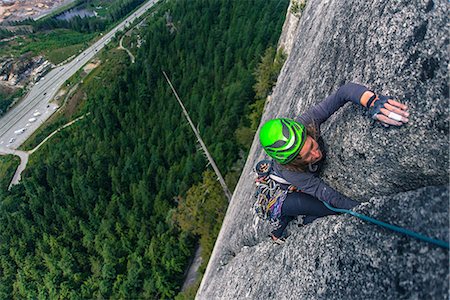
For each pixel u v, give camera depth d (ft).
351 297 12.12
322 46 20.08
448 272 9.32
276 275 17.35
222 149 120.98
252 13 211.61
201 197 100.78
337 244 13.46
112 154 168.25
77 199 148.97
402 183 12.84
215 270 31.81
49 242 132.05
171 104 191.01
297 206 13.97
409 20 11.98
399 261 10.77
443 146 11.02
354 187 14.46
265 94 91.76
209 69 202.69
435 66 10.96
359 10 15.56
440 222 10.04
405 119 11.28
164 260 110.83
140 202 136.15
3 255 137.90
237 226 27.50
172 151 154.51
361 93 12.00
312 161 12.78
